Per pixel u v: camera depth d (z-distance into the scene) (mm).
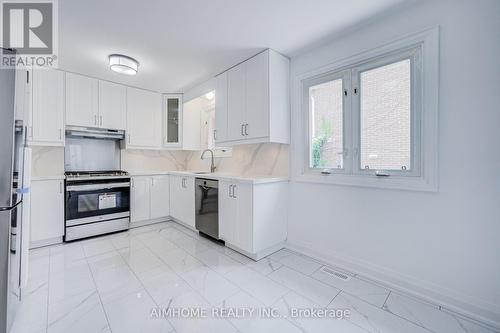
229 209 2498
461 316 1475
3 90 1264
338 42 2141
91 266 2131
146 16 1799
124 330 1338
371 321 1435
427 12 1628
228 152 3445
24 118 1538
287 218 2613
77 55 2445
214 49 2334
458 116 1516
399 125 1811
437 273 1614
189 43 2215
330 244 2234
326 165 2299
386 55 1865
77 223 2783
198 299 1643
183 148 3809
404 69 1788
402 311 1527
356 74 2051
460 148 1513
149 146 3668
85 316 1448
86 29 1962
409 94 1757
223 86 2852
